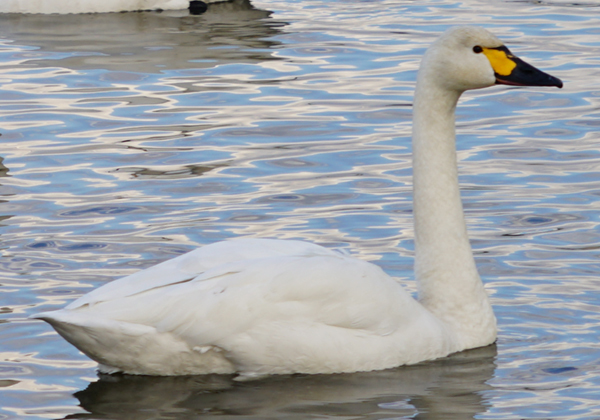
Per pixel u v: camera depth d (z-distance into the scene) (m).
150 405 9.39
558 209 14.48
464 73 10.73
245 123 18.53
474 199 14.97
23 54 23.39
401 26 25.33
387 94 19.95
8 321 11.16
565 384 9.73
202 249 10.23
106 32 25.72
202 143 17.55
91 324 9.27
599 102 19.19
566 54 22.23
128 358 9.66
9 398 9.51
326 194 15.21
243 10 28.09
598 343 10.65
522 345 10.72
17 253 13.11
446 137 10.98
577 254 12.93
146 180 15.86
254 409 9.29
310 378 9.92
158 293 9.59
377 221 14.15
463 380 9.90
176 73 21.80
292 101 19.73
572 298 11.72
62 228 13.99
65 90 20.61
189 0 28.75
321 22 26.12
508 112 18.98
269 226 14.01
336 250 10.71
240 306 9.65
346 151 17.05
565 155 16.67
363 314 9.98
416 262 11.12
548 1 27.56
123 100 19.98
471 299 10.88
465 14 26.39
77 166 16.47
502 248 13.21
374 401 9.45
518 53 22.33
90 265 12.75
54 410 9.29
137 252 13.16
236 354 9.75
